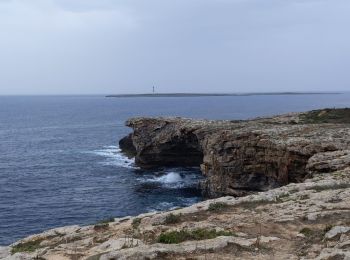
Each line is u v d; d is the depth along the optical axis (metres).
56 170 73.00
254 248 14.51
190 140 67.81
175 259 13.20
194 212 20.30
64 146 103.19
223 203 21.59
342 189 23.88
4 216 46.78
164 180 64.94
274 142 45.72
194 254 13.71
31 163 79.88
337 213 18.70
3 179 65.62
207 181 55.47
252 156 49.25
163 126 71.88
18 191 58.22
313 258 13.27
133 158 83.38
